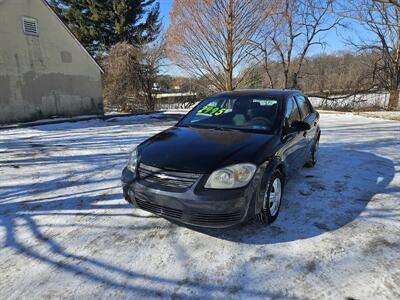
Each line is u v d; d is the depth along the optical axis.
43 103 13.41
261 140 2.95
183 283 2.14
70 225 3.01
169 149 2.79
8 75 11.97
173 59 20.52
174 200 2.45
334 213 3.18
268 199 2.78
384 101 18.16
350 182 4.15
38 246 2.63
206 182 2.40
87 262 2.39
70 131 9.37
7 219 3.15
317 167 4.91
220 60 19.25
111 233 2.84
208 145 2.82
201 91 23.86
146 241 2.69
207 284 2.12
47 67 13.42
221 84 20.42
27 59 12.60
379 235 2.73
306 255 2.44
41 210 3.37
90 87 15.57
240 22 18.09
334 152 5.99
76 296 2.01
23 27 12.34
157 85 21.91
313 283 2.11
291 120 3.67
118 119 13.13
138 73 19.91
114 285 2.12
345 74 22.22
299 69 22.33
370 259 2.38
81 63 14.99
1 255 2.49
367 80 19.33
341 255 2.43
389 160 5.31
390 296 1.97
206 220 2.41
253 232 2.80
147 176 2.64
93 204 3.52
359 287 2.06
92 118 13.27
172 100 24.83
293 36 21.20
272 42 20.34
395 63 18.03
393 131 8.62
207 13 17.98
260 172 2.61
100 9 25.81
